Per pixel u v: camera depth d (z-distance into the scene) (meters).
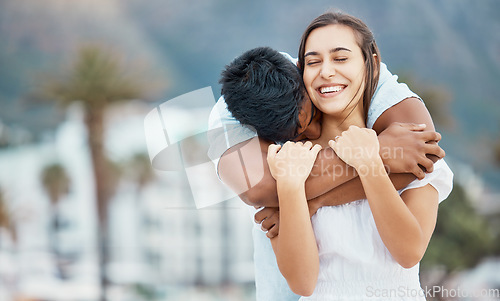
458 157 32.06
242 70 1.53
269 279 1.75
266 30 42.47
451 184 1.55
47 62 39.84
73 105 14.84
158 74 15.77
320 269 1.58
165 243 15.95
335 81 1.52
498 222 14.61
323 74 1.52
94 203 15.80
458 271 12.24
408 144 1.47
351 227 1.53
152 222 15.86
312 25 1.56
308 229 1.46
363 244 1.52
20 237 16.48
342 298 1.54
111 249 15.69
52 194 16.97
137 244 15.87
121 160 15.14
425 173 1.49
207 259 15.88
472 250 12.52
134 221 16.00
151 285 15.51
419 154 1.46
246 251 15.91
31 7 40.78
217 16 43.38
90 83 14.78
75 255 16.39
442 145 32.94
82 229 16.73
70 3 41.25
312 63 1.55
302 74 1.57
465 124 38.31
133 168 15.16
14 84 37.72
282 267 1.48
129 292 15.31
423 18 43.19
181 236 16.00
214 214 15.95
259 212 1.57
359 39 1.54
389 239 1.44
